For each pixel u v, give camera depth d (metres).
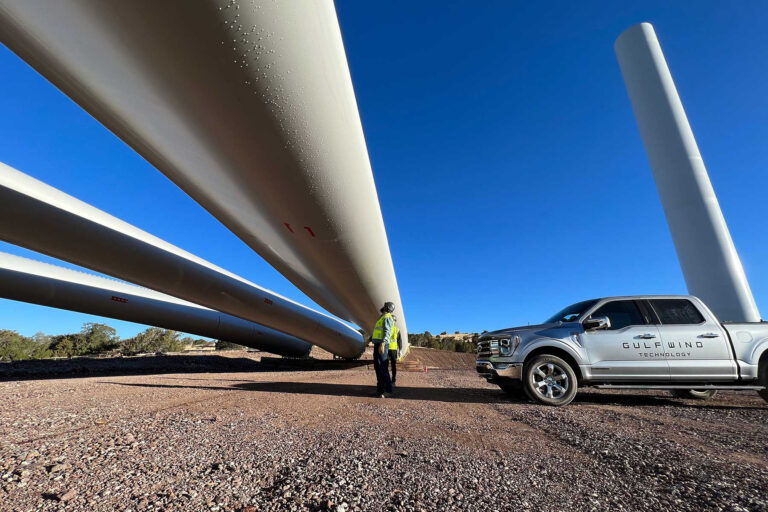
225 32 4.12
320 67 5.12
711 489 2.18
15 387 7.04
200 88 4.95
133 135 6.99
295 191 7.48
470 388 8.51
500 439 3.40
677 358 5.74
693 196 14.11
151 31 4.19
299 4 4.27
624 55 16.64
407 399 6.22
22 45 5.32
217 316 18.52
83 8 4.14
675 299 6.24
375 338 6.70
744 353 5.71
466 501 1.99
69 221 10.00
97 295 14.19
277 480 2.29
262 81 4.80
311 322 19.77
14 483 2.16
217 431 3.52
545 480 2.32
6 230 9.16
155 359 16.66
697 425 4.13
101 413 4.34
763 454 2.93
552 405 5.76
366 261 12.10
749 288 13.28
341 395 6.52
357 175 8.06
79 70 5.46
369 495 2.07
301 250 10.76
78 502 1.93
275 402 5.42
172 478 2.29
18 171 9.30
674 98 15.29
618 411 5.16
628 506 1.95
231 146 6.23
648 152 15.62
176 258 13.05
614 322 6.21
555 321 6.74
